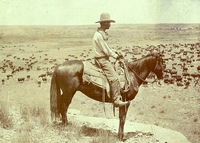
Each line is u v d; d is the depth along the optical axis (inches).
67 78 227.3
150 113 397.7
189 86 540.4
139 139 247.8
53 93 231.8
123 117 234.7
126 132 265.3
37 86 544.4
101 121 292.0
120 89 227.8
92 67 231.3
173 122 363.6
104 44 228.8
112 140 233.5
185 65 698.8
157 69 241.0
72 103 465.1
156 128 284.2
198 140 310.8
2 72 642.2
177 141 253.1
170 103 426.9
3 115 248.7
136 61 240.7
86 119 295.3
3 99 414.0
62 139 225.6
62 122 240.5
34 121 257.4
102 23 232.5
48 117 271.0
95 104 461.1
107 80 229.6
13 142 209.9
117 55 231.9
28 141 213.3
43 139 222.1
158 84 548.1
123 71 231.6
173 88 521.3
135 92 236.4
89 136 241.6
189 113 395.9
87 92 233.0
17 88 514.6
